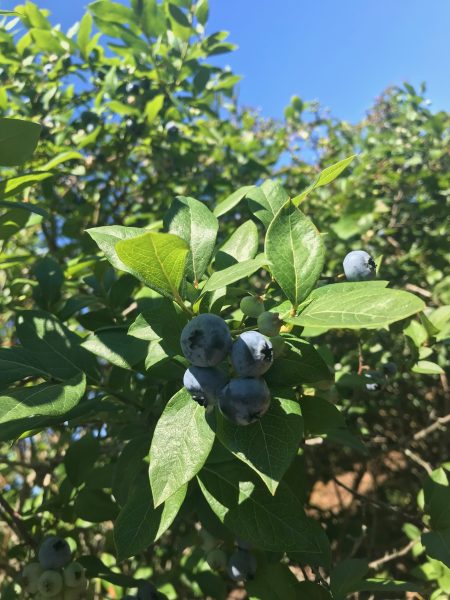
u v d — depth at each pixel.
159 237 0.14
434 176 0.61
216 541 0.27
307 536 0.17
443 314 0.29
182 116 0.52
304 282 0.16
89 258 0.30
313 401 0.21
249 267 0.15
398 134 0.69
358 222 0.54
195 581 0.33
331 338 0.46
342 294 0.14
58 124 0.51
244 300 0.17
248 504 0.18
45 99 0.47
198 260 0.18
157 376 0.20
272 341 0.16
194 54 0.49
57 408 0.16
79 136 0.49
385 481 0.55
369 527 0.48
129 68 0.49
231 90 0.54
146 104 0.48
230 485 0.18
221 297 0.17
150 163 0.58
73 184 0.54
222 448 0.19
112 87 0.46
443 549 0.24
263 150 0.71
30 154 0.20
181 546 0.31
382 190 0.65
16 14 0.24
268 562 0.24
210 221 0.19
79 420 0.27
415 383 0.53
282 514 0.18
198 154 0.57
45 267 0.29
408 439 0.42
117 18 0.46
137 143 0.53
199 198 0.55
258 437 0.15
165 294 0.15
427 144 0.67
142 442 0.22
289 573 0.23
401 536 0.49
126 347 0.20
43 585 0.23
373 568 0.35
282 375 0.16
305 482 0.23
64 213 0.52
